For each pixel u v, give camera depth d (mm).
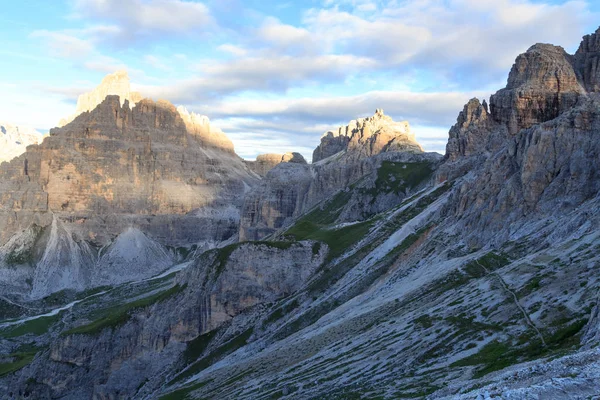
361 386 98625
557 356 71438
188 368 198750
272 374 137750
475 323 101500
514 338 88375
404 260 185875
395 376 96625
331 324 158625
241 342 196875
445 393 72875
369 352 115188
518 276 111312
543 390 52031
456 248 165375
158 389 196750
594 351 60375
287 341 166750
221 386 151625
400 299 144125
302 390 111438
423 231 198625
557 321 87062
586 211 129625
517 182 164250
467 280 131750
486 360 85125
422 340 106000
